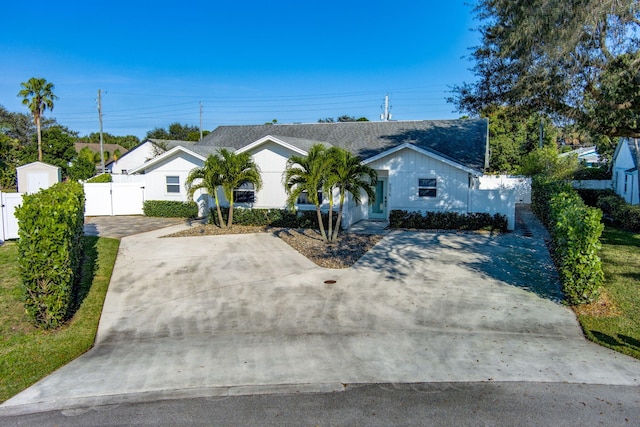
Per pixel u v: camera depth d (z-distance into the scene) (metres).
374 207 19.89
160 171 22.17
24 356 6.27
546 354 6.20
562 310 8.00
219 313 8.12
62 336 6.99
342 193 14.42
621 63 11.96
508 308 8.13
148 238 15.72
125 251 13.52
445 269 10.90
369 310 8.15
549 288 9.28
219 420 4.59
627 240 13.94
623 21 11.18
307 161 14.11
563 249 8.93
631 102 12.46
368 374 5.62
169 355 6.33
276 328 7.37
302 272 10.84
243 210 18.33
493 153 36.69
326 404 4.88
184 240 15.27
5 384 5.47
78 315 7.90
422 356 6.17
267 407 4.85
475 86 16.47
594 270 7.95
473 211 17.03
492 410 4.69
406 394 5.09
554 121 15.23
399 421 4.51
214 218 18.83
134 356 6.32
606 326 7.14
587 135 16.89
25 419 4.67
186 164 21.58
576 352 6.27
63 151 42.75
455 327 7.30
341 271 10.89
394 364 5.92
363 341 6.76
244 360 6.12
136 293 9.35
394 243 14.21
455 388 5.21
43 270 7.09
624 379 5.39
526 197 27.61
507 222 16.45
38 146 41.03
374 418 4.57
